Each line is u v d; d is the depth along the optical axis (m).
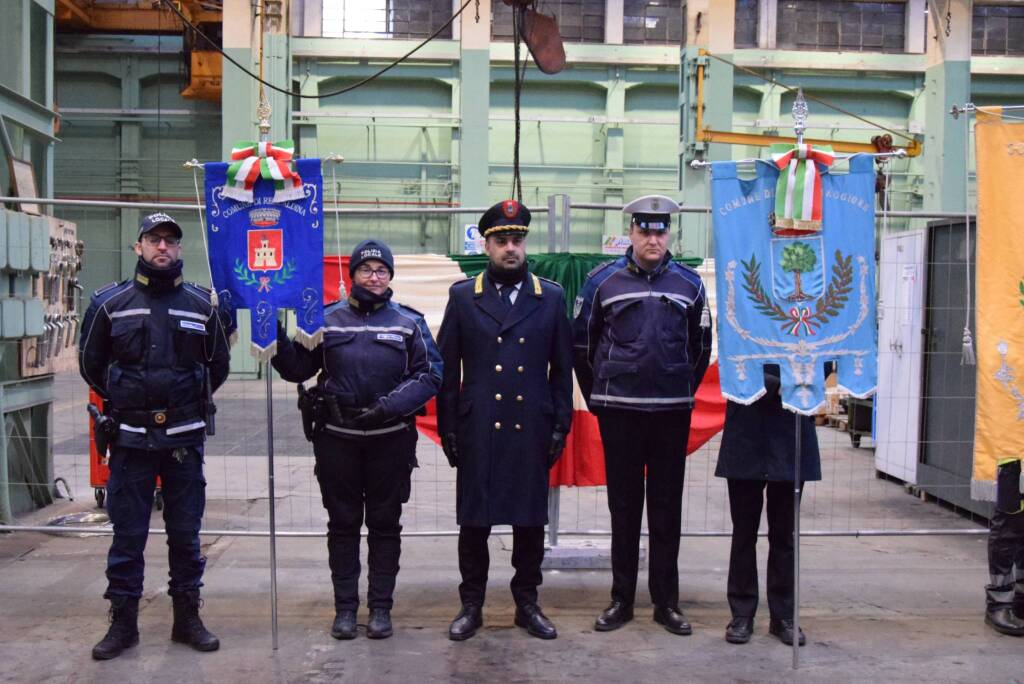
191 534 4.38
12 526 5.92
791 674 4.13
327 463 4.50
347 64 21.06
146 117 21.88
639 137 21.83
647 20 21.67
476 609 4.61
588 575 5.59
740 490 4.57
